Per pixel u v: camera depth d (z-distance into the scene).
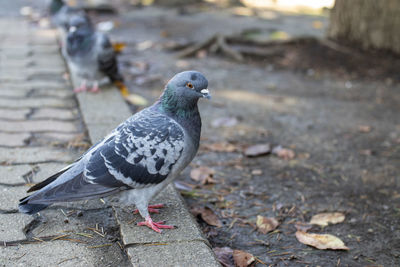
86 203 1.14
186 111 1.08
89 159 1.04
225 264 1.06
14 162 1.24
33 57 2.03
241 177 1.34
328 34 2.72
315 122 1.64
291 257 1.10
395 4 2.38
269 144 1.47
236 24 3.31
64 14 2.48
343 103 1.86
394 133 1.58
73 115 1.49
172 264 0.99
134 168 1.04
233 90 1.94
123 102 1.56
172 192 1.19
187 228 1.08
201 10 3.89
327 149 1.48
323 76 2.23
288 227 1.18
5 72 1.79
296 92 1.98
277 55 2.50
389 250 1.13
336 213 1.22
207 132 1.54
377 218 1.22
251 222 1.19
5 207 1.11
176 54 2.43
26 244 1.04
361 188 1.31
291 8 4.51
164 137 1.05
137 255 1.01
